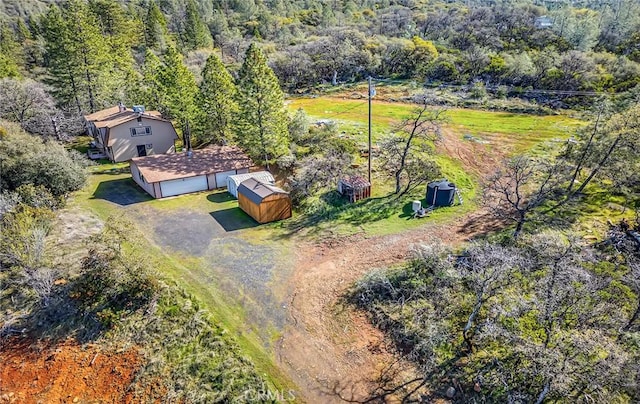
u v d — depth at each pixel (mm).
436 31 78062
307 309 17047
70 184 27578
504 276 14719
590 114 27781
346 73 63594
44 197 25000
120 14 63500
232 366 14156
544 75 50531
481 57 56281
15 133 29422
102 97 45094
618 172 23516
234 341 15281
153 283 17250
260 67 29875
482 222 23609
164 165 30812
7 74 47469
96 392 13875
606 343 10828
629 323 12375
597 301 12805
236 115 32281
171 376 14070
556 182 24562
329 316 16594
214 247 22047
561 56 50906
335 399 13008
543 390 11547
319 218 25141
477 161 32188
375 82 60375
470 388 13008
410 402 12766
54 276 18203
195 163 31531
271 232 23750
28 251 17984
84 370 14617
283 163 31625
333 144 32906
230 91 35562
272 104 30703
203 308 16938
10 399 13875
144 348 15172
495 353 13805
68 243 21484
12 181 26109
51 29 41938
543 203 24891
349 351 14820
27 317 16703
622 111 24422
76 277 18391
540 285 13633
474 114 44812
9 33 65062
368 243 22078
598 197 25328
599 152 24078
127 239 18891
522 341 12258
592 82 46688
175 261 20625
